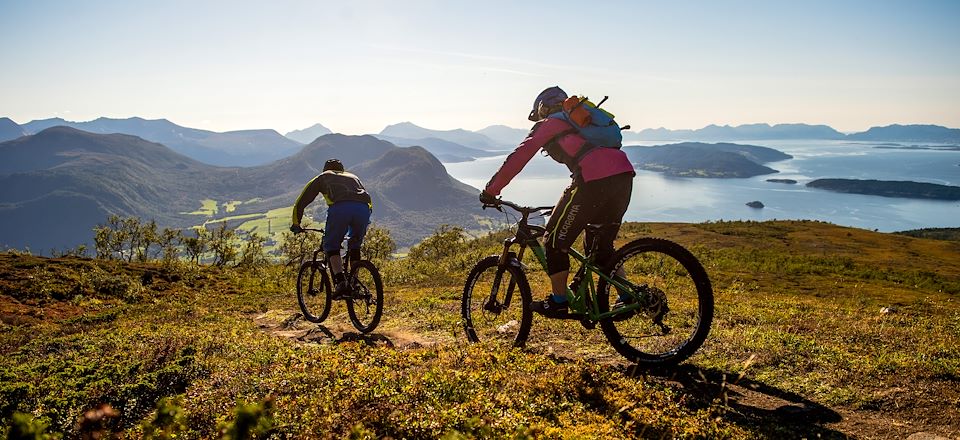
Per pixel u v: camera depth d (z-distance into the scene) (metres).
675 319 6.34
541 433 3.55
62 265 16.80
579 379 4.58
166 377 5.12
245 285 17.38
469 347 5.71
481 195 5.52
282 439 3.55
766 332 6.48
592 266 5.35
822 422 4.07
